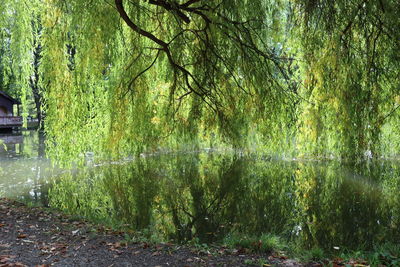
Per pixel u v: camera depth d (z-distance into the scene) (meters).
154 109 11.14
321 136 10.09
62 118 9.15
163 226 6.62
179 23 8.23
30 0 9.66
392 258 4.39
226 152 15.27
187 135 11.41
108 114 10.41
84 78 9.12
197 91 9.04
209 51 8.14
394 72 7.91
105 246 4.84
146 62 9.62
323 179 10.23
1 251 4.50
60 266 4.12
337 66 8.18
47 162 13.40
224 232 6.26
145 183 10.22
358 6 7.39
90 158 14.17
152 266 4.20
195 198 8.80
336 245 5.52
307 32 8.36
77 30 8.78
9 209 6.69
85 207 7.81
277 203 8.28
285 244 5.41
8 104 32.19
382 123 8.76
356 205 7.84
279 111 9.04
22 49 9.76
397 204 7.80
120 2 7.38
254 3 8.32
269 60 8.70
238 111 9.44
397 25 7.26
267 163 12.87
